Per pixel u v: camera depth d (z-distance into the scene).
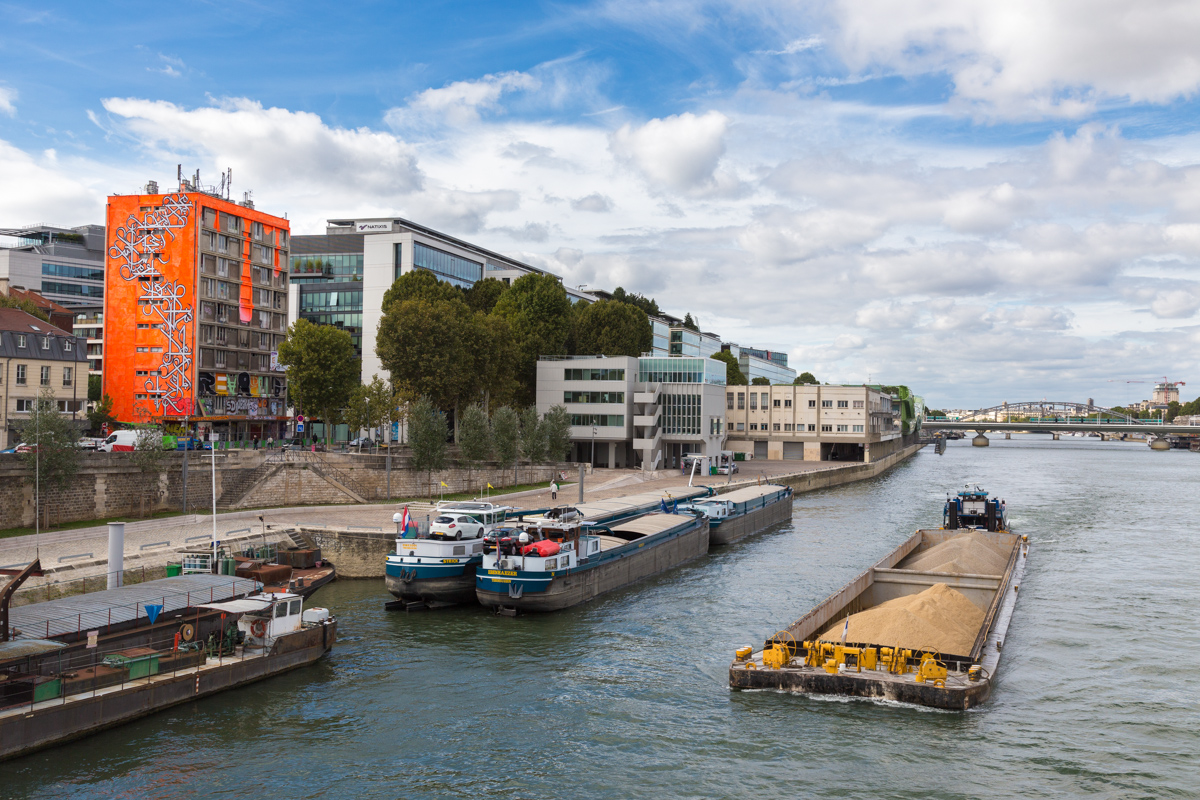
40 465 59.31
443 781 28.53
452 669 40.06
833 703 35.09
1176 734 32.44
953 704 34.00
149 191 113.31
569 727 32.97
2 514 57.91
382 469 84.44
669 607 52.81
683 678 38.53
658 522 69.75
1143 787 28.22
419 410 87.44
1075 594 56.12
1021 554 68.69
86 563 47.25
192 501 71.00
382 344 103.44
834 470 145.00
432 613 51.06
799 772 29.03
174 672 34.91
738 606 53.06
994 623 43.75
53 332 90.50
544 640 45.12
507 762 29.97
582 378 133.88
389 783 28.38
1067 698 35.91
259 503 74.06
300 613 40.75
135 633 36.66
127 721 32.62
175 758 29.97
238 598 41.06
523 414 112.31
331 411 110.62
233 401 113.00
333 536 60.56
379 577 60.12
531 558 50.06
